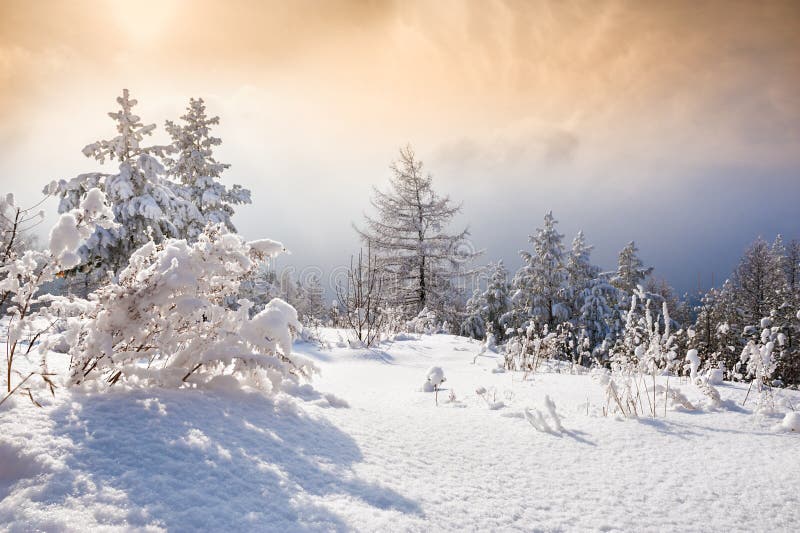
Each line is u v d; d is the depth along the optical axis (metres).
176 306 2.37
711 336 17.38
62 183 12.32
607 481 2.14
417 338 10.62
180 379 2.38
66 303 2.27
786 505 1.91
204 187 16.34
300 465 1.79
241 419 2.07
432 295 21.48
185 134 16.77
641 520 1.76
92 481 1.37
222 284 2.64
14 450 1.45
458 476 2.04
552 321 23.92
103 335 2.17
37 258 2.23
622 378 4.09
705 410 3.48
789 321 22.02
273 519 1.36
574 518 1.75
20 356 2.88
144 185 13.35
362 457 2.06
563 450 2.55
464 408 3.62
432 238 22.08
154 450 1.59
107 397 2.00
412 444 2.39
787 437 2.82
